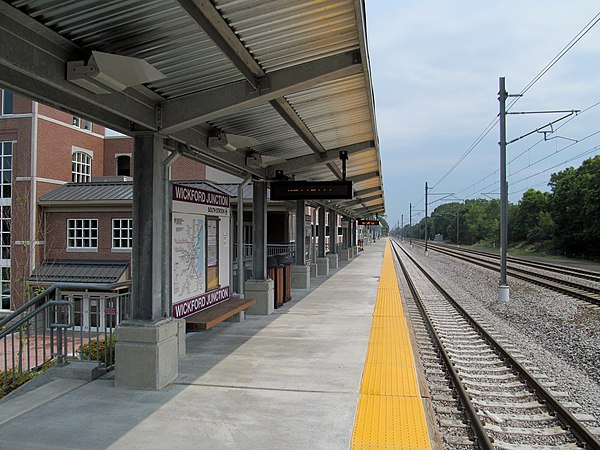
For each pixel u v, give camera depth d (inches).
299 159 437.4
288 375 253.0
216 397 219.1
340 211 1101.1
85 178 1146.7
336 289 653.9
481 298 653.9
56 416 196.7
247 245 949.2
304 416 195.9
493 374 290.4
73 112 204.2
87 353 301.1
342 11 183.0
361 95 297.0
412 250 2415.1
